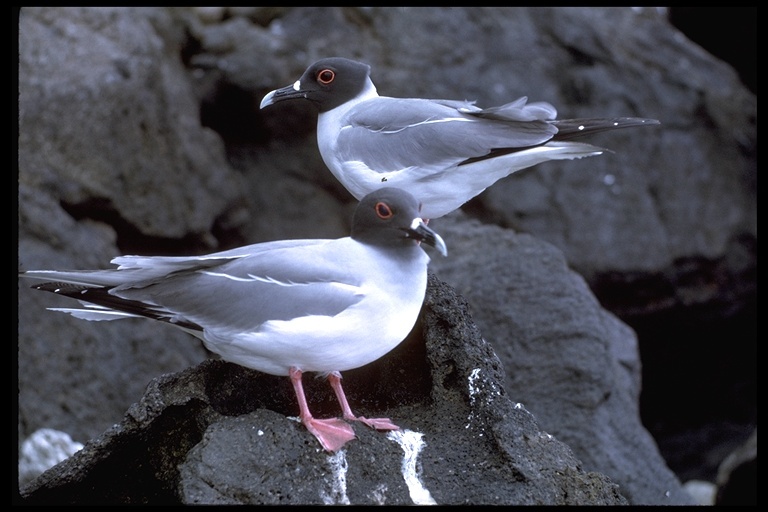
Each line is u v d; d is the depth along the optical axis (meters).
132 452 8.84
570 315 14.29
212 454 8.10
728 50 23.88
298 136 20.16
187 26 20.22
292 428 8.32
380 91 19.89
